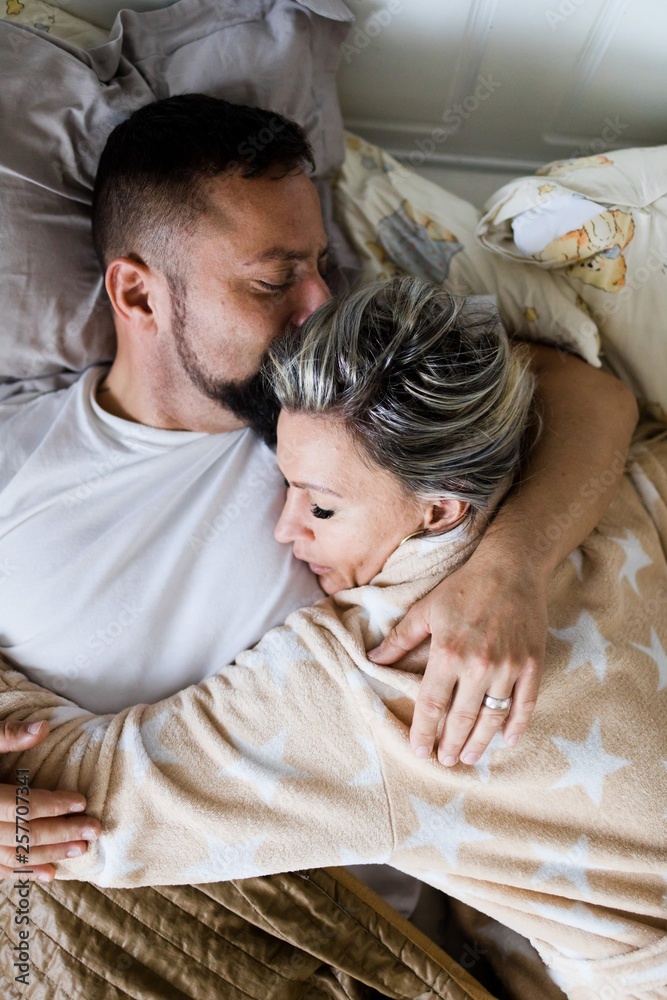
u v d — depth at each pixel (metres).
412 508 0.67
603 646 0.70
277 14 0.88
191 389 0.85
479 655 0.63
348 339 0.63
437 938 0.97
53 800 0.68
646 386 0.98
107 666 0.80
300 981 0.85
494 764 0.66
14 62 0.82
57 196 0.88
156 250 0.80
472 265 0.97
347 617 0.72
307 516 0.73
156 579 0.81
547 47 1.01
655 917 0.72
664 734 0.69
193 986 0.79
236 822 0.68
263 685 0.70
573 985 0.78
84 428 0.89
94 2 0.91
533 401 0.84
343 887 0.86
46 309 0.90
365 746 0.68
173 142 0.75
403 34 0.99
